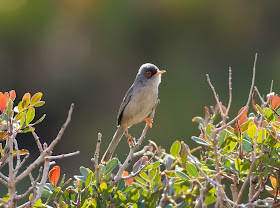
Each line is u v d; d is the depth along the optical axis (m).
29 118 4.86
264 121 4.77
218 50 20.00
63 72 19.45
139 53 20.25
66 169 12.49
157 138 13.46
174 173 5.24
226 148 5.06
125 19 20.50
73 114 16.84
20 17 19.78
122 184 5.10
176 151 5.55
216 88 16.36
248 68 17.59
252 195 4.83
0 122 4.92
